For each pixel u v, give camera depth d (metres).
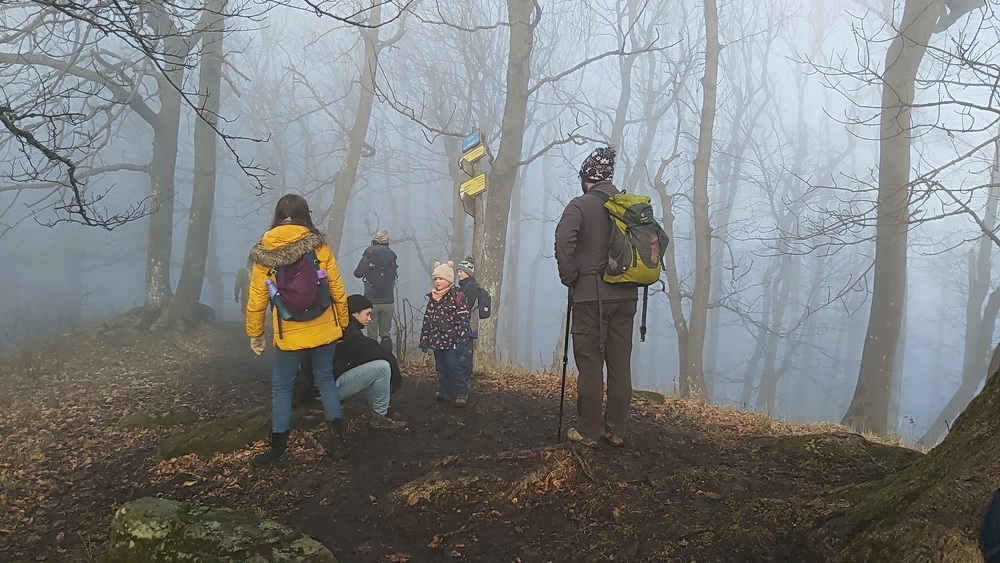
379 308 8.83
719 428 5.33
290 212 4.22
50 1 5.39
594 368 3.98
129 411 6.95
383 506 3.58
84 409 7.18
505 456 3.93
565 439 4.86
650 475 3.63
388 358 5.33
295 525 3.46
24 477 4.68
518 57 11.02
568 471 3.59
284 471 4.30
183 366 10.44
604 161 4.06
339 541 3.26
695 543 2.85
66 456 5.19
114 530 2.90
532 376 7.69
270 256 4.05
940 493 2.35
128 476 4.56
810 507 2.94
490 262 10.95
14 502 4.20
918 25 9.74
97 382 8.83
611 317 3.98
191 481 4.25
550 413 5.73
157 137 13.73
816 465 3.86
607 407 4.13
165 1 6.43
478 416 5.57
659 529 3.00
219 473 4.36
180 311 13.62
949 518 2.27
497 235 10.99
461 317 5.80
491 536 3.17
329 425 4.52
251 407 7.04
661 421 5.55
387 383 5.27
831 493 3.06
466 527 3.27
